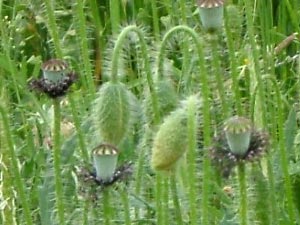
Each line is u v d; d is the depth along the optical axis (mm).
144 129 443
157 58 415
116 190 436
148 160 478
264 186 433
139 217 471
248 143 353
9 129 417
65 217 461
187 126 375
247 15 451
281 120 454
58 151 410
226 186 500
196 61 486
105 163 365
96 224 444
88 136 477
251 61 500
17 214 479
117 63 392
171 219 459
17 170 422
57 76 398
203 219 390
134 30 395
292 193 489
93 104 448
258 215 435
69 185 467
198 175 470
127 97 390
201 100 404
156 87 413
